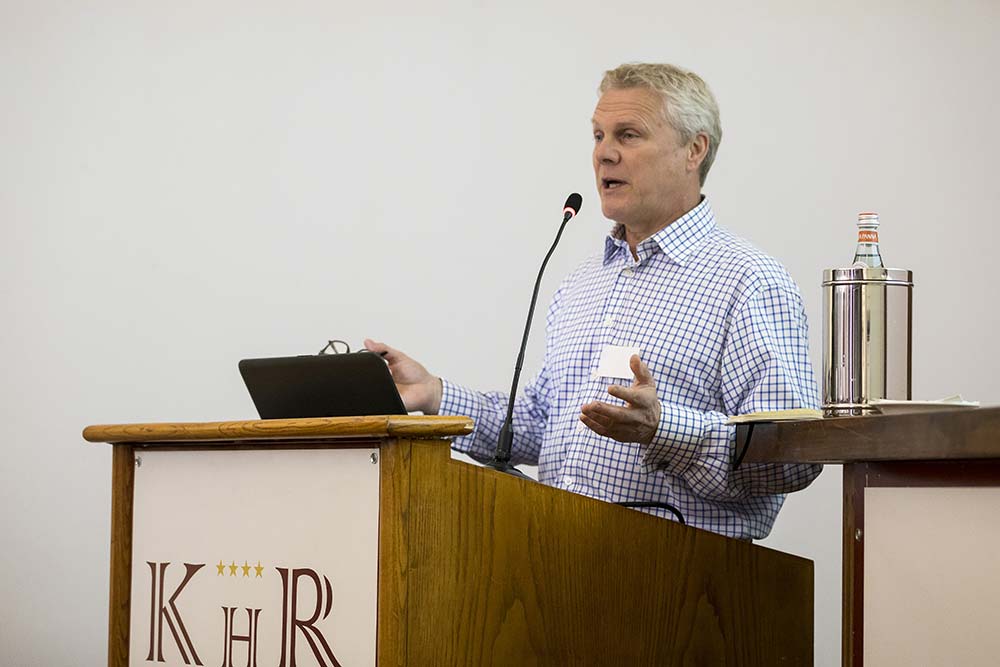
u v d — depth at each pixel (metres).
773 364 2.90
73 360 5.75
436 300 5.63
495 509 2.23
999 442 1.74
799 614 2.70
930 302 5.07
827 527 5.01
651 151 3.12
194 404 5.70
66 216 5.82
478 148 5.67
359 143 5.75
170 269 5.76
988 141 5.09
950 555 1.95
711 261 3.09
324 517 2.23
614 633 2.40
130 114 5.84
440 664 2.12
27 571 5.65
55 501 5.68
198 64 5.84
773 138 5.29
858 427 2.07
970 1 5.13
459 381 5.57
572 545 2.35
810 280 5.19
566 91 5.58
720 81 5.38
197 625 2.42
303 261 5.72
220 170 5.79
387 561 2.10
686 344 3.02
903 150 5.14
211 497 2.43
